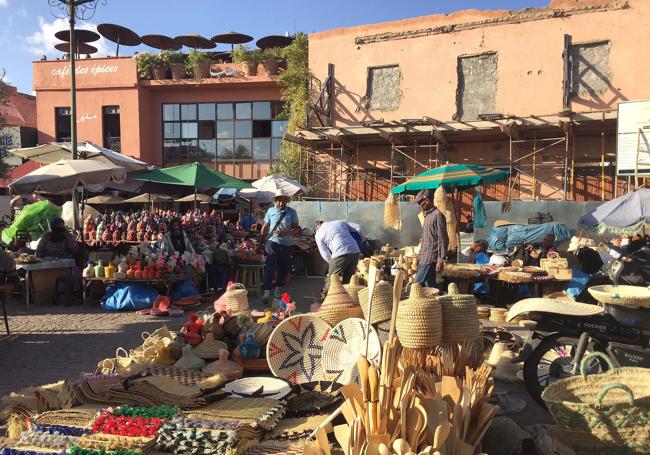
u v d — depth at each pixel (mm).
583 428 2752
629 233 11094
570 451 3035
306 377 4434
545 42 16234
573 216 13461
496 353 5422
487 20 16891
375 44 18547
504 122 15180
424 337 3709
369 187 19094
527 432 3529
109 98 23906
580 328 4312
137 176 10977
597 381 3203
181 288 9070
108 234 10695
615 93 15461
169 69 24547
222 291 10539
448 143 17781
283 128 23859
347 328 4457
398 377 2766
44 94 24375
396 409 2436
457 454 2445
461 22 17297
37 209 12070
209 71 23812
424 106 17859
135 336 6902
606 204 9383
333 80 19188
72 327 7434
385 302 4383
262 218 20688
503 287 7988
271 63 23203
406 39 18078
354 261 7602
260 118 24062
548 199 16422
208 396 3590
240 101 24125
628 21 15258
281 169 21156
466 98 17391
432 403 2508
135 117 23750
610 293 4312
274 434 3270
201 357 4824
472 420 2801
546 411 4348
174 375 4098
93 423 3168
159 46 26297
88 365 5629
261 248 11797
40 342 6582
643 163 13617
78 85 24094
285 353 4508
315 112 18422
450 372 3662
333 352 4449
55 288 9227
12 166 25969
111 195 17453
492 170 9727
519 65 16562
